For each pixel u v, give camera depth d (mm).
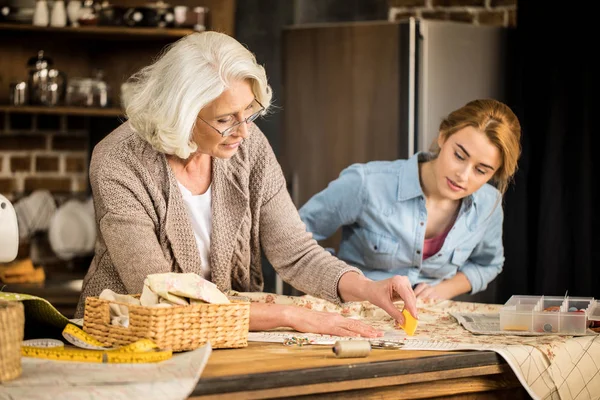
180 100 2039
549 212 4434
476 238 3355
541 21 4465
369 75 4324
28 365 1652
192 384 1553
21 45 4910
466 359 1863
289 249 2400
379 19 4824
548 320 2131
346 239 3461
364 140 4332
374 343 1938
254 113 2148
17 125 4941
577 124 4398
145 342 1718
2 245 2201
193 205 2303
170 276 1857
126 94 2182
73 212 4793
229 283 2398
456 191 3170
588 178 4367
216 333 1840
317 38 4402
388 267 3357
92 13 4711
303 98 4438
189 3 4992
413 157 3340
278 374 1642
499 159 3166
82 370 1614
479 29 4410
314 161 4422
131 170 2203
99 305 1870
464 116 3158
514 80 4488
